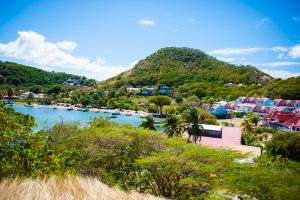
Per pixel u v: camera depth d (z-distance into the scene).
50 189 4.74
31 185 4.73
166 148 17.03
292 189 11.43
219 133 46.91
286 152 30.56
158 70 199.50
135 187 16.11
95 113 109.50
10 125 11.97
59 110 117.38
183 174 14.27
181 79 168.12
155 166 14.60
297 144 30.16
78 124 25.52
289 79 115.06
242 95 120.06
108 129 21.12
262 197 11.72
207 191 13.30
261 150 36.91
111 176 16.00
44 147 13.04
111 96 140.50
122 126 24.28
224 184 12.88
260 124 75.00
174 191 14.67
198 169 13.74
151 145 17.86
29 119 12.76
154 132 19.75
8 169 9.64
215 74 178.12
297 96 99.50
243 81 164.62
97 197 4.82
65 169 12.60
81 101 128.00
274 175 12.80
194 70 188.50
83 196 4.73
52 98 144.50
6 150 10.68
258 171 13.23
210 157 14.71
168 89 152.38
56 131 21.45
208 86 144.38
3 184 4.64
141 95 152.25
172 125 44.28
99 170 16.22
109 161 17.67
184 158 14.77
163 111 109.00
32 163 10.88
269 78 180.88
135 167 17.36
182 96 133.88
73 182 5.52
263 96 108.19
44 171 10.83
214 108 92.00
